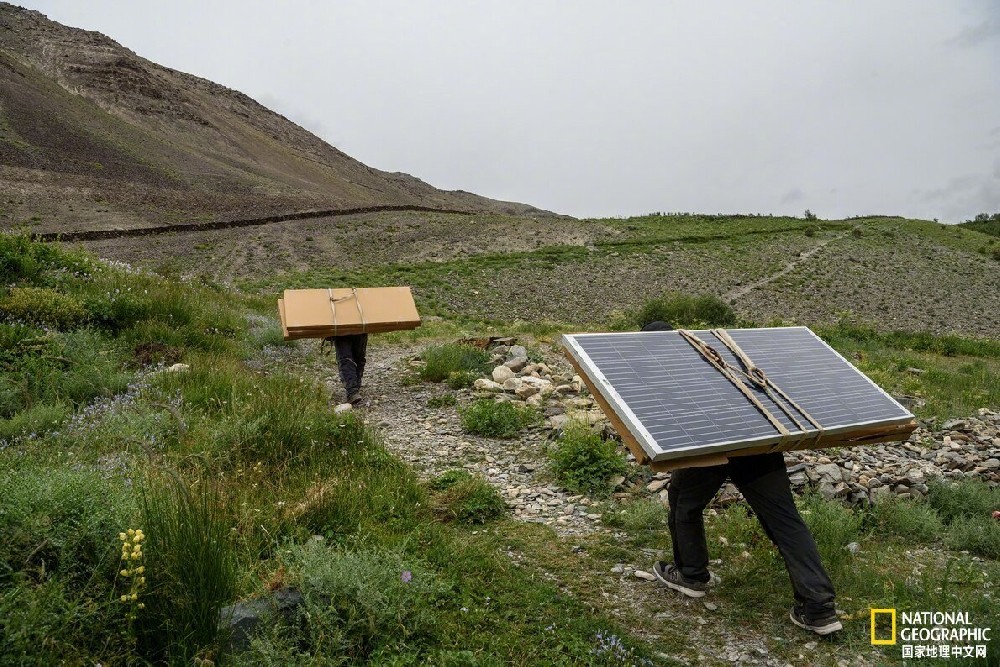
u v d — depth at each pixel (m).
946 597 3.80
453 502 5.07
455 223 70.81
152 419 5.89
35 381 6.83
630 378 3.59
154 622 2.85
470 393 9.24
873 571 4.24
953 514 5.45
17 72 138.12
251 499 4.43
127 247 51.91
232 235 60.09
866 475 6.21
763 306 39.16
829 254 55.41
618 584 4.06
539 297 38.41
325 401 7.77
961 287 47.72
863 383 4.36
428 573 3.64
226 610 2.94
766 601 3.83
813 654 3.35
